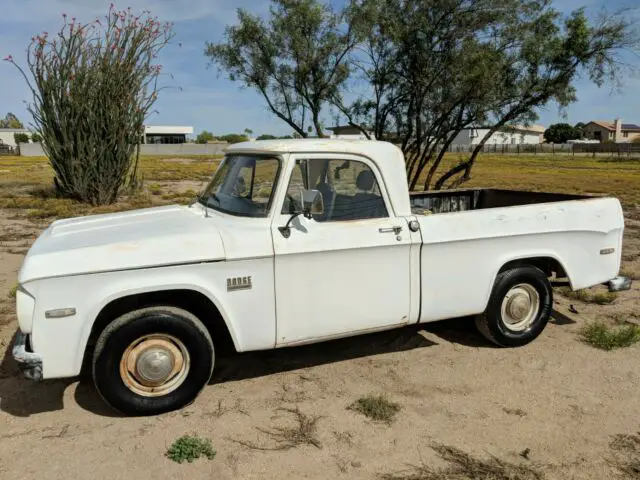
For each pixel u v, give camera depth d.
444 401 4.17
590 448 3.57
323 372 4.67
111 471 3.25
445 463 3.38
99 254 3.65
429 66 10.99
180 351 3.90
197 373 3.92
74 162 16.62
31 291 3.52
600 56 10.73
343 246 4.23
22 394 4.23
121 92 16.77
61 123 16.64
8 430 3.71
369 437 3.65
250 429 3.73
